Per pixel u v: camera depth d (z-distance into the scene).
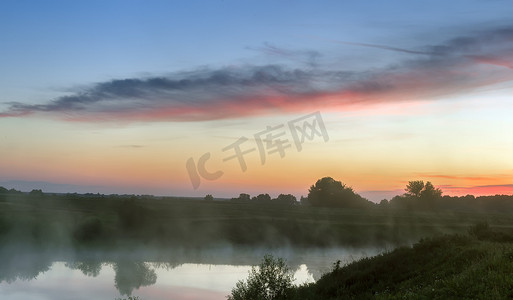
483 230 33.34
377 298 18.70
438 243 27.20
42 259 59.59
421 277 22.02
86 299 34.97
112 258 61.78
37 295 36.44
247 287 27.23
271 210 124.94
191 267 53.78
